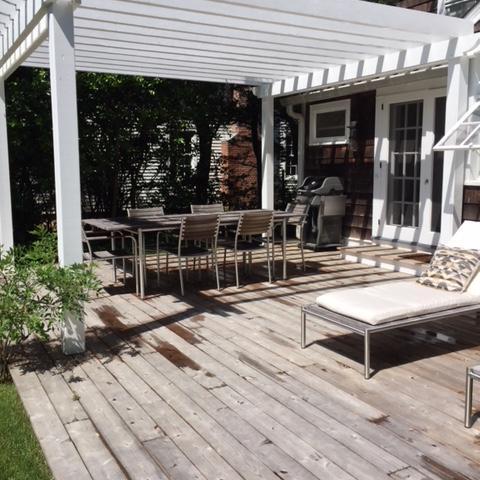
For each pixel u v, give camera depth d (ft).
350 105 27.14
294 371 12.12
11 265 12.72
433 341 14.14
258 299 18.57
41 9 12.73
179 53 20.01
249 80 26.05
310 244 27.96
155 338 14.49
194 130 33.68
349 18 15.69
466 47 17.25
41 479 8.13
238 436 9.23
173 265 24.61
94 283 12.78
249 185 36.88
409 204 24.38
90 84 27.17
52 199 29.86
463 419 9.75
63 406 10.49
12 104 26.55
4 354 12.16
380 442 8.96
